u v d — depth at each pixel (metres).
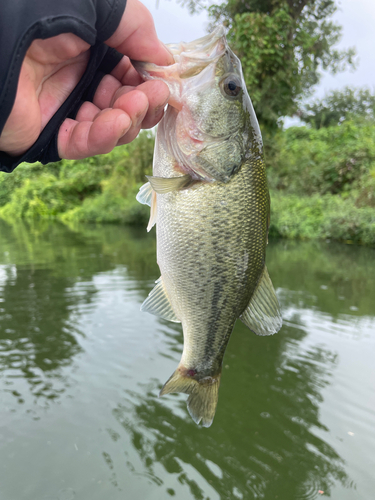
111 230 3.35
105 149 0.21
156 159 0.28
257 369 0.78
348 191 3.10
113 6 0.19
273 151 3.30
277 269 1.63
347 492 0.48
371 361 0.81
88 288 1.31
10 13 0.15
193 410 0.30
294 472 0.52
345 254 2.03
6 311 1.08
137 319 1.02
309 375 0.76
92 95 0.23
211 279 0.28
